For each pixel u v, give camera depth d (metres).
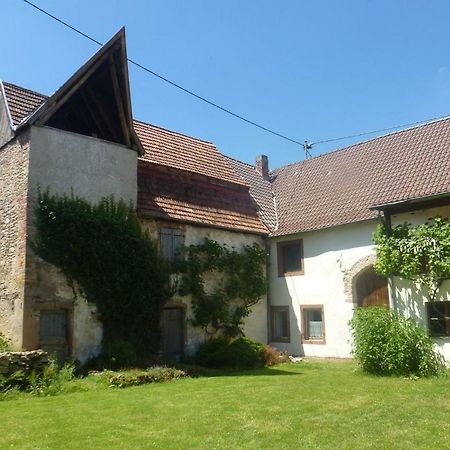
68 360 13.48
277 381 12.25
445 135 18.14
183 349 16.75
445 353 14.30
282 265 20.19
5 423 7.78
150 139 19.53
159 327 15.76
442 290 14.51
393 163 18.84
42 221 13.46
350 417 8.16
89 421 7.89
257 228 20.17
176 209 17.47
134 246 15.32
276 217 21.55
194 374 13.79
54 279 13.52
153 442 6.71
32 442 6.73
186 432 7.21
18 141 14.19
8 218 14.12
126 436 7.00
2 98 15.39
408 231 15.19
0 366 10.88
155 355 15.30
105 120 16.69
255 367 15.68
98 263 14.35
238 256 19.02
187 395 10.27
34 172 13.57
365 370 13.38
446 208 14.97
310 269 19.06
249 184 22.78
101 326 14.38
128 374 12.26
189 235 17.67
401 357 12.66
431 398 9.71
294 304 19.45
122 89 15.99
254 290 19.27
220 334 18.09
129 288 14.98
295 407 8.92
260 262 19.88
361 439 6.90
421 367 12.58
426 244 14.54
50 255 13.44
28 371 11.27
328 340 18.12
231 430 7.34
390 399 9.64
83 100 16.53
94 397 10.13
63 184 14.09
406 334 12.88
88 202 14.55
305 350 18.83
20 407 9.09
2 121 15.12
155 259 15.87
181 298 16.92
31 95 16.02
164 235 16.86
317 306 18.62
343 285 17.81
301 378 12.78
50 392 10.64
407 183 17.22
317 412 8.53
